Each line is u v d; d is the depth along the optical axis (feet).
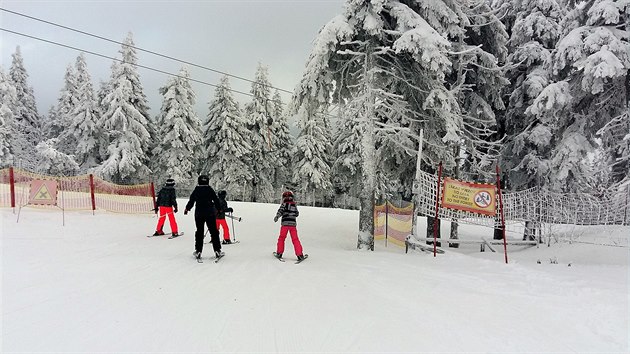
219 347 12.71
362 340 13.64
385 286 21.35
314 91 37.99
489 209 32.19
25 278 20.43
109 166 95.14
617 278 23.90
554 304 18.29
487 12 47.88
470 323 15.71
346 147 88.89
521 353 12.88
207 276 22.65
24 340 12.73
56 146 128.36
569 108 42.73
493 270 26.13
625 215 42.39
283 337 13.71
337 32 35.47
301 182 124.47
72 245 30.86
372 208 37.60
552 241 44.45
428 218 48.08
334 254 32.19
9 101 131.95
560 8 49.08
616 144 43.83
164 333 13.76
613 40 36.40
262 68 126.31
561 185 44.21
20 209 42.24
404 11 34.94
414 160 47.11
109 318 15.08
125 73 102.83
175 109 107.24
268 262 27.53
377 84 39.91
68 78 134.72
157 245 33.35
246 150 114.42
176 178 105.60
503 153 50.39
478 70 45.96
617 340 14.05
